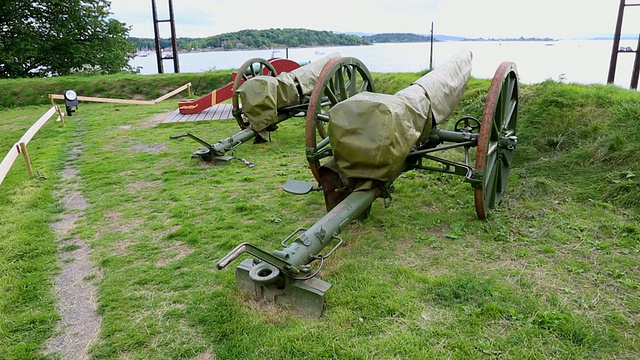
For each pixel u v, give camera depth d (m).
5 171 4.80
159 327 2.49
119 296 2.81
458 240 3.31
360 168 3.02
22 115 11.21
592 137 4.72
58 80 13.91
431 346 2.19
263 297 2.63
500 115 3.53
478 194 3.34
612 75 8.52
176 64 16.69
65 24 18.83
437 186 4.49
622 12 8.16
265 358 2.18
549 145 5.01
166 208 4.34
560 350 2.12
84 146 7.25
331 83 4.41
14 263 3.29
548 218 3.59
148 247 3.50
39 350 2.37
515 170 4.66
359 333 2.32
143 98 13.52
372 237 3.42
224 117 9.29
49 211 4.41
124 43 21.17
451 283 2.70
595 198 3.86
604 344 2.16
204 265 3.17
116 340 2.39
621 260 2.93
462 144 3.47
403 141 2.97
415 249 3.22
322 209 4.09
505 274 2.83
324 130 6.62
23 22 18.31
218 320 2.49
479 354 2.12
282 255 2.42
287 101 6.45
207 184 5.00
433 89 3.54
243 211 4.16
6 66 18.27
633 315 2.38
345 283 2.77
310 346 2.23
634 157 4.12
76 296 2.87
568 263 2.93
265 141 6.80
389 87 8.83
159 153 6.50
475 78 7.89
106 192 4.90
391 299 2.57
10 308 2.74
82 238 3.74
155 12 16.55
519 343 2.18
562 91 5.59
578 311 2.43
